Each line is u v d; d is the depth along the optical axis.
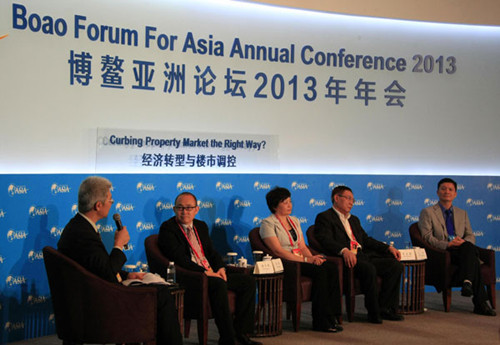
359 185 6.15
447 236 5.70
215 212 5.50
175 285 4.00
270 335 4.62
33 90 4.73
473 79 6.59
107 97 5.06
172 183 5.28
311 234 5.32
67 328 3.51
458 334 4.74
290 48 5.89
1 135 4.59
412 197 6.34
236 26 5.65
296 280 4.70
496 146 6.66
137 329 3.51
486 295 5.50
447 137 6.52
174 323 3.65
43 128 4.77
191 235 4.57
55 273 3.49
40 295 4.63
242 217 5.63
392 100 6.32
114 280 3.60
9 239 4.48
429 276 5.58
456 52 6.52
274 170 5.82
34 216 4.60
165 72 5.32
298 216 5.90
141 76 5.21
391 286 5.20
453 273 5.47
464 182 6.49
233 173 5.61
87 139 4.96
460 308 5.69
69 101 4.88
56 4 4.82
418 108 6.42
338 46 6.09
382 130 6.29
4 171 4.61
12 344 4.43
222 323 4.16
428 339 4.59
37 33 4.74
